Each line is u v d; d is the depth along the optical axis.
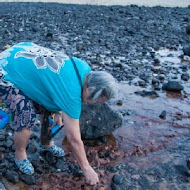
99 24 11.70
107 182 3.49
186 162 3.87
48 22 11.34
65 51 7.94
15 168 3.55
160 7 17.81
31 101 3.11
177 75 6.77
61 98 2.84
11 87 3.03
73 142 3.00
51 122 3.54
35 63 2.95
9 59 3.07
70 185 3.41
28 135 3.25
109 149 4.03
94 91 2.80
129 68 6.97
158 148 4.13
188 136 4.46
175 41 9.90
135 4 18.45
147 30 11.29
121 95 5.57
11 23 10.79
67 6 15.80
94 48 8.44
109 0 19.09
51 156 3.75
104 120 4.07
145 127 4.59
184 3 20.25
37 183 3.41
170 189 3.45
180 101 5.50
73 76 2.87
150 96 5.61
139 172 3.68
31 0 17.48
